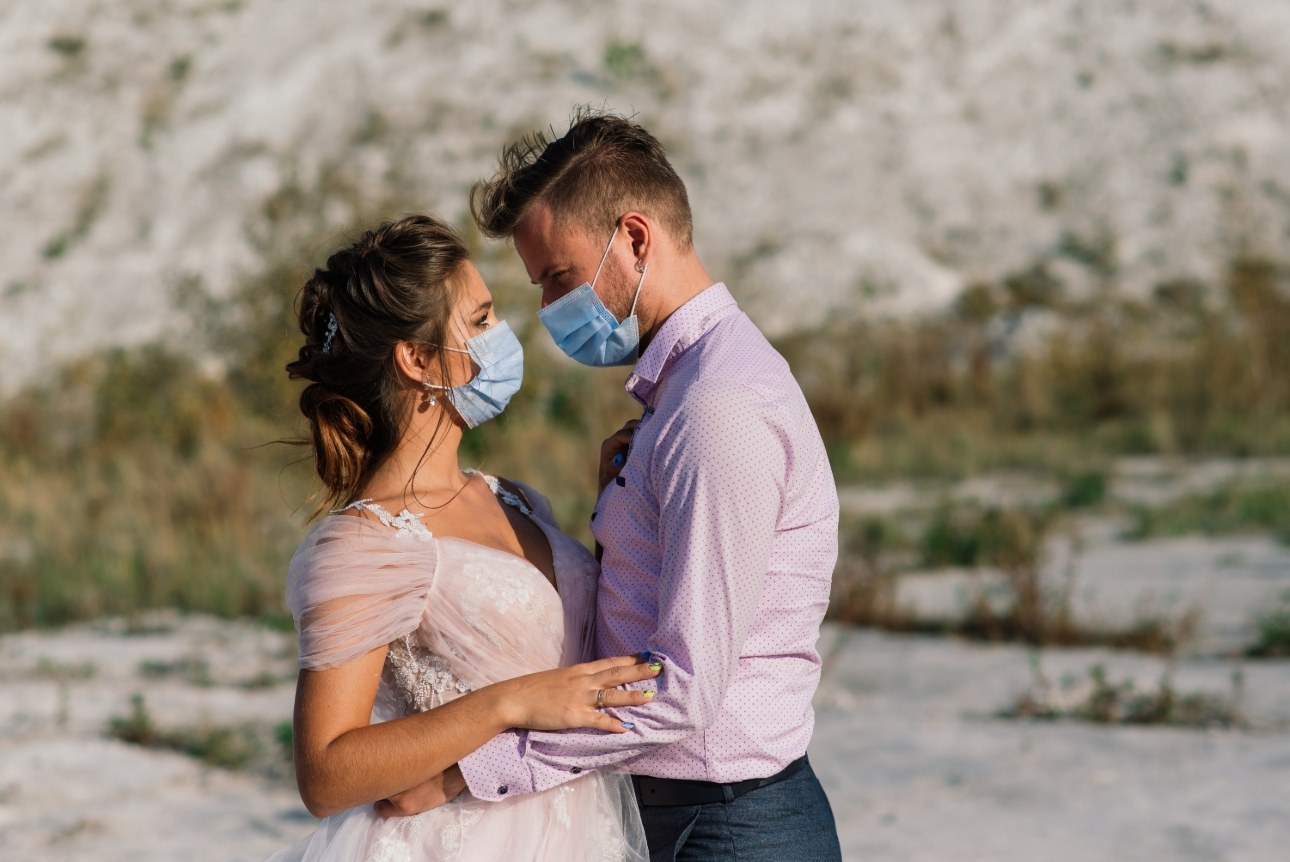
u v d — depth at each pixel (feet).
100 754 23.11
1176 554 39.75
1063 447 64.64
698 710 8.47
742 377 8.75
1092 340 82.02
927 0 136.87
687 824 8.87
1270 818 17.95
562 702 8.54
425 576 9.03
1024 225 116.57
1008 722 23.54
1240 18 134.21
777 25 133.90
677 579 8.52
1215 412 69.46
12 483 51.98
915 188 120.16
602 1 134.92
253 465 50.96
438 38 131.95
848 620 32.86
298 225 56.65
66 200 122.21
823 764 21.39
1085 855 16.93
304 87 128.06
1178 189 117.80
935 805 19.13
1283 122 124.77
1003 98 128.88
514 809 9.01
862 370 79.77
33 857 18.15
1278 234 111.96
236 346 61.41
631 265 9.36
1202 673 26.48
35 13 138.62
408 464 9.58
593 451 52.39
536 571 9.50
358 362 9.46
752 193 119.03
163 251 114.93
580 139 9.50
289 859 9.75
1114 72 130.93
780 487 8.73
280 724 24.54
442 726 8.54
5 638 34.42
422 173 114.83
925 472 61.41
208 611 37.99
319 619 8.76
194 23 137.49
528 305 52.21
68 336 106.52
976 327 94.73
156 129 128.06
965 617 31.60
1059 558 40.06
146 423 61.16
